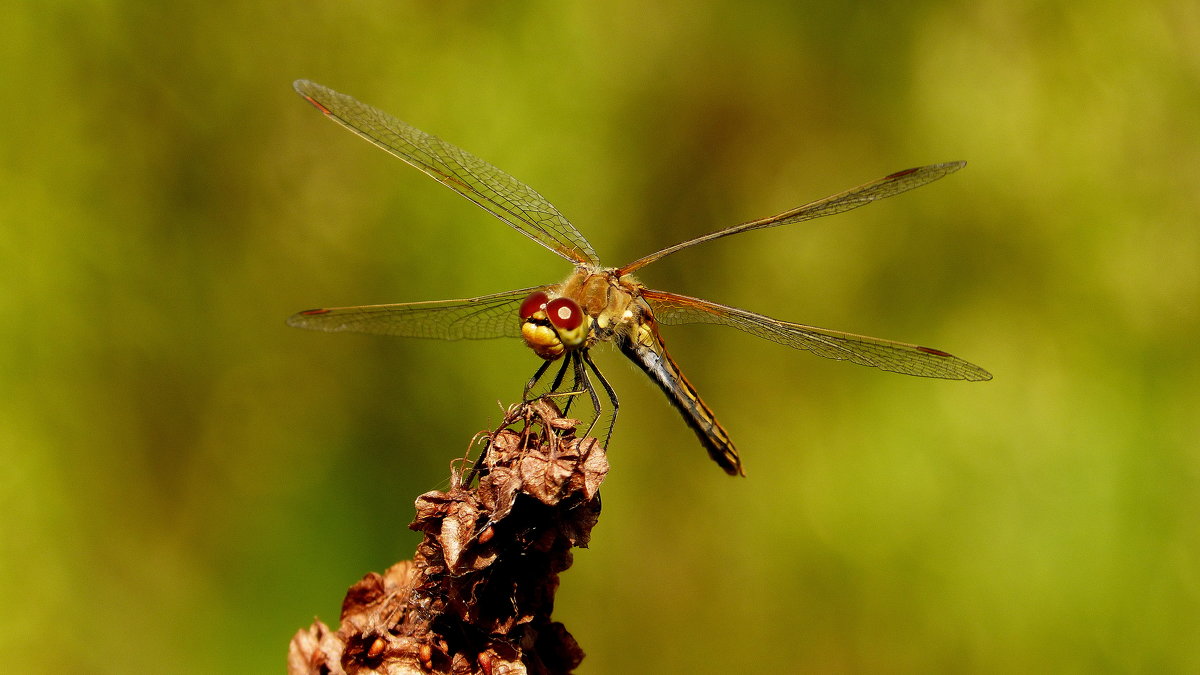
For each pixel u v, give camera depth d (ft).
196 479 3.08
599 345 2.88
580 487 2.77
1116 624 3.06
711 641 3.10
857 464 3.11
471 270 3.08
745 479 3.13
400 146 2.88
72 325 3.08
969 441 3.10
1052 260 3.14
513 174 3.11
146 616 3.05
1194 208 3.13
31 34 3.09
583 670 3.09
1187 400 3.10
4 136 3.08
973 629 3.07
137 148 3.10
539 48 3.12
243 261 3.10
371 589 2.79
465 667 2.77
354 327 2.88
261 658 3.04
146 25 3.10
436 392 3.08
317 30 3.12
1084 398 3.10
